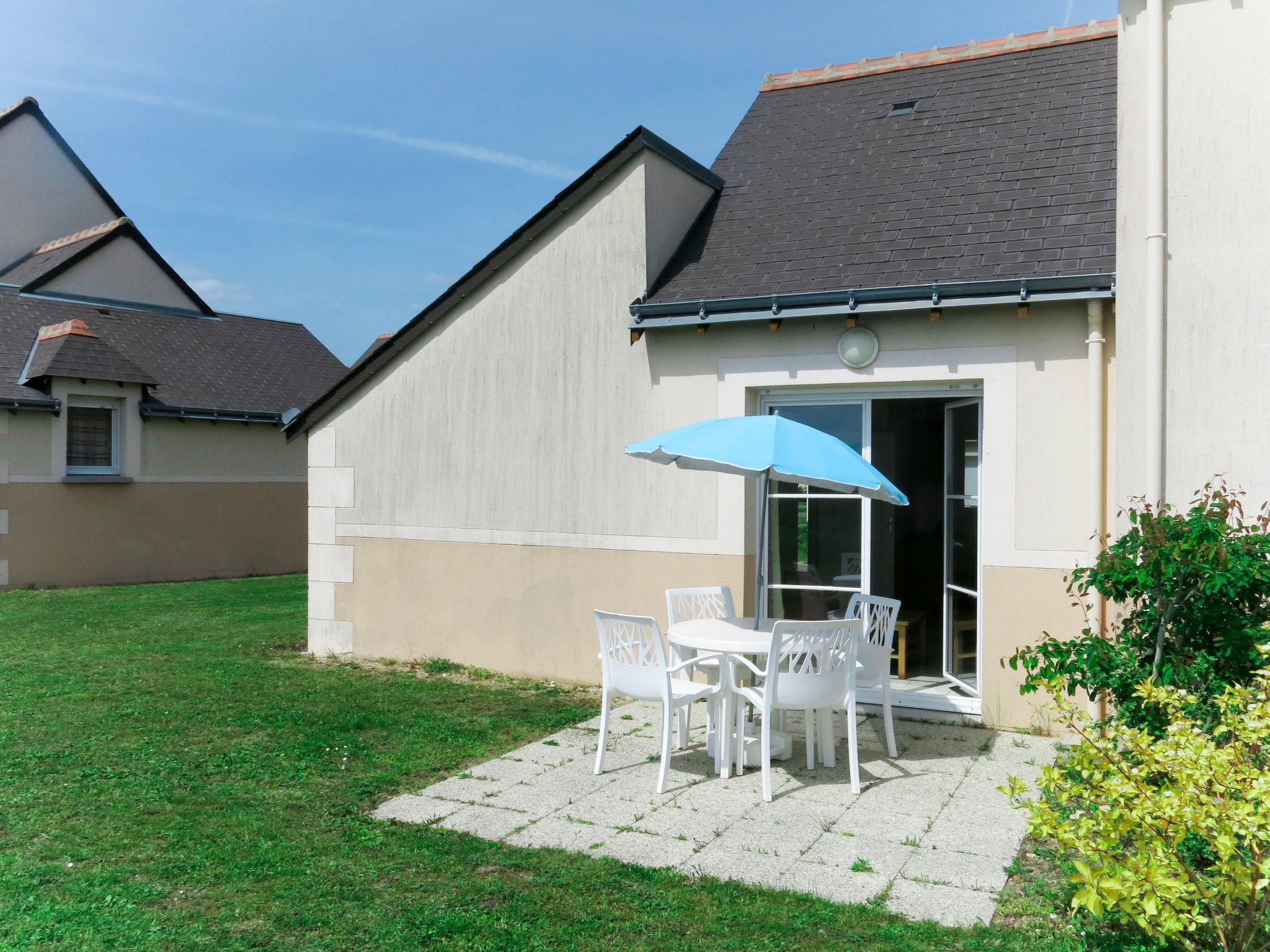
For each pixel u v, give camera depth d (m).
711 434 6.15
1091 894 3.19
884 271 7.61
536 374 9.11
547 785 5.95
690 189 9.19
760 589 6.64
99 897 4.29
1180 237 6.45
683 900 4.28
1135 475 6.55
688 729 7.02
